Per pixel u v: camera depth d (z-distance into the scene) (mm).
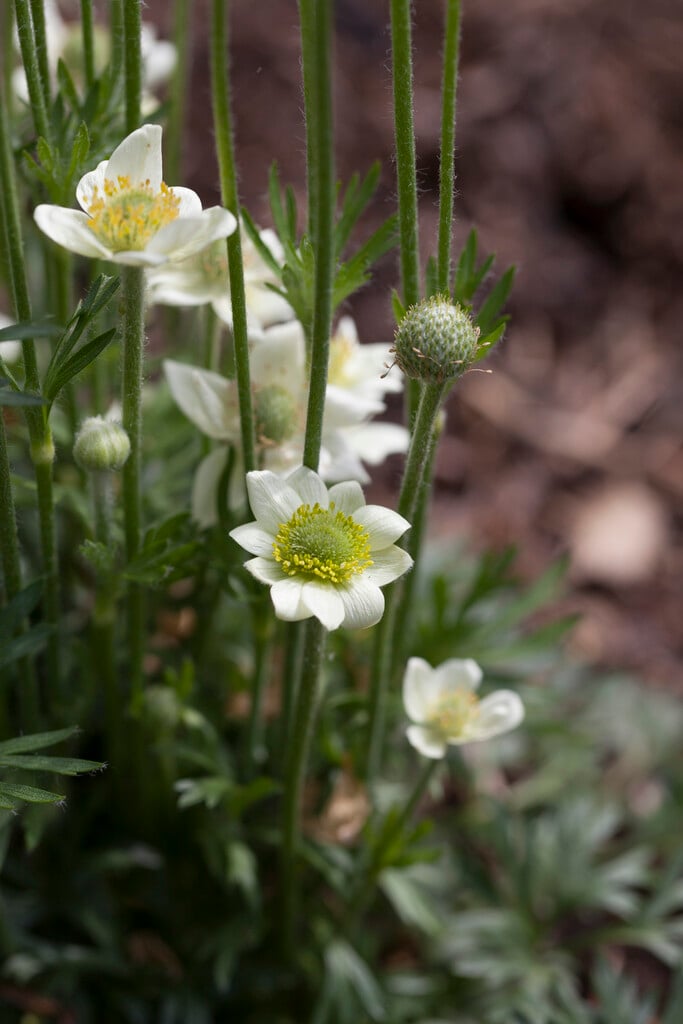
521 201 929
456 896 537
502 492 817
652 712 636
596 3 1036
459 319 385
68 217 383
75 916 489
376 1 989
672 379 897
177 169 501
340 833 494
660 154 976
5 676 442
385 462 789
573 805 550
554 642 507
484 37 989
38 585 417
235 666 499
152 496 503
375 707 459
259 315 445
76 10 739
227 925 494
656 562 788
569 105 968
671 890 536
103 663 458
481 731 440
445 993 516
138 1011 491
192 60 887
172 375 436
